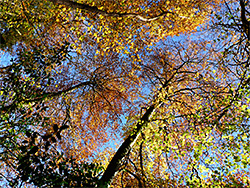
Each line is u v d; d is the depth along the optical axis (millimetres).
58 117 11742
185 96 10969
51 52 7609
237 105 6625
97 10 5613
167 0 8516
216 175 5789
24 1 8734
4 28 9516
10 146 5574
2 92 5828
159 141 6852
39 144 4469
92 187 4336
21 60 6750
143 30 9125
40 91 6465
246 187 5273
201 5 9906
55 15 8875
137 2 8828
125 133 8930
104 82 11852
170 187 7543
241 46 7637
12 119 5637
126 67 11680
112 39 8594
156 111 10242
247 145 6133
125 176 9242
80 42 9211
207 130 6848
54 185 4059
